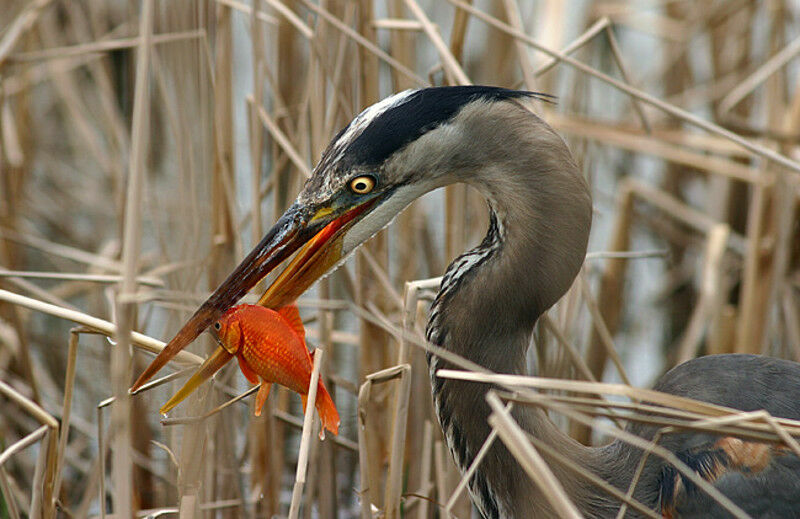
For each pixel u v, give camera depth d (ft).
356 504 26.66
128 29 37.96
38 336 31.07
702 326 29.04
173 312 22.15
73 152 41.63
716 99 37.45
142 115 13.17
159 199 34.45
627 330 34.27
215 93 23.12
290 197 25.68
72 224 37.60
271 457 23.25
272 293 17.66
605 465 17.93
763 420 14.64
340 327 31.04
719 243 30.04
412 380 23.11
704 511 16.90
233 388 24.48
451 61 21.70
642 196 34.47
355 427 27.94
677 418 17.47
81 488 25.99
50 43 38.55
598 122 31.01
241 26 46.55
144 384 16.71
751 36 35.99
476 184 17.19
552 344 23.66
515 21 23.38
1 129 30.01
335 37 26.81
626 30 46.37
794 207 29.76
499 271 17.17
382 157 17.02
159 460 25.08
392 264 32.32
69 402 17.95
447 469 21.66
